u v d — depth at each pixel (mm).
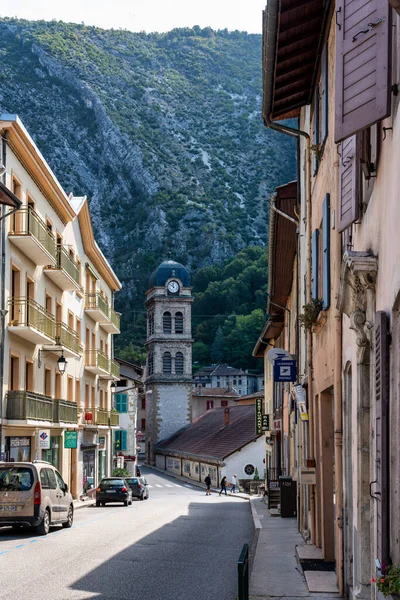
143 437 129250
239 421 82750
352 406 10180
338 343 11773
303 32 13727
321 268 15203
